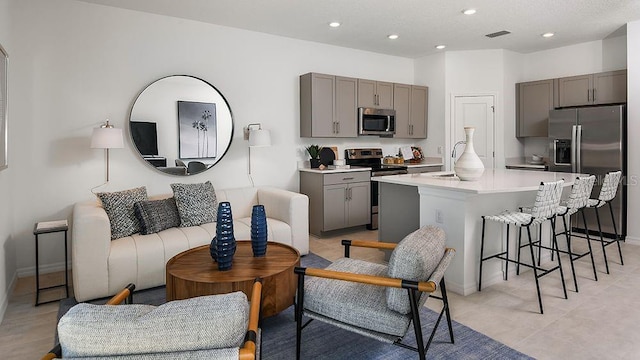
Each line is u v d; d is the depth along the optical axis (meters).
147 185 4.08
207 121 4.38
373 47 5.48
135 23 3.95
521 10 4.02
